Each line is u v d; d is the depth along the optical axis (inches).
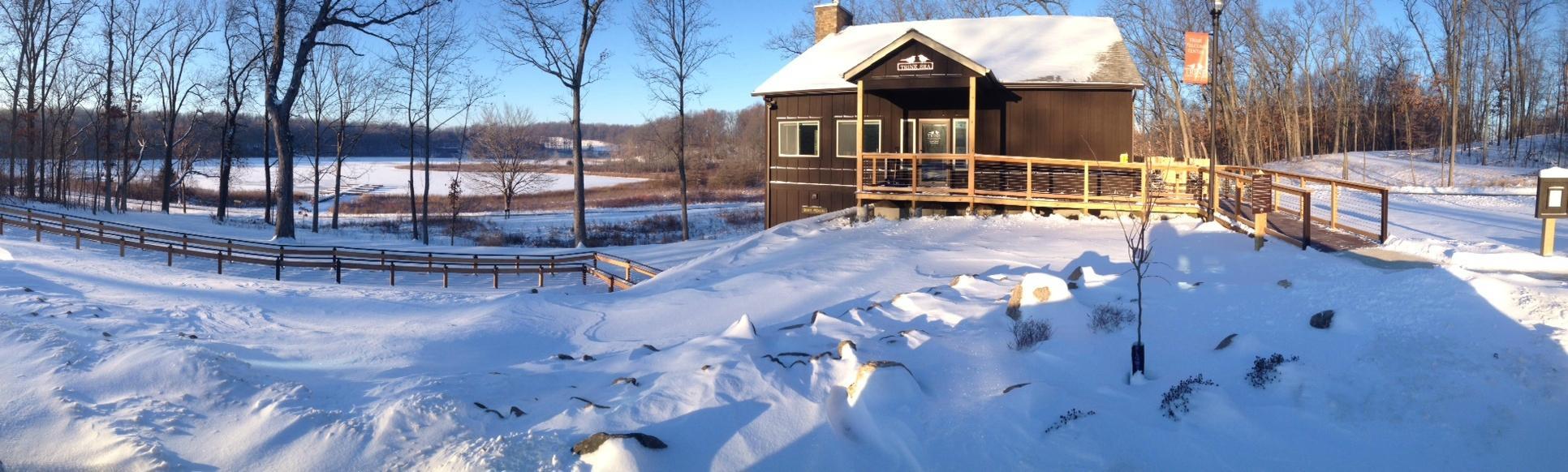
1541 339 259.0
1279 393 264.1
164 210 1926.7
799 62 1138.0
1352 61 2871.6
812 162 1068.5
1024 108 951.0
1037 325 350.9
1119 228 761.6
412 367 392.5
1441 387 246.4
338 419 288.2
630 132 5826.8
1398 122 2896.2
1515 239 605.3
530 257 993.5
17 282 570.9
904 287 556.7
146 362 335.3
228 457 266.5
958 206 884.6
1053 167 932.0
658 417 281.0
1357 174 2098.9
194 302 565.9
